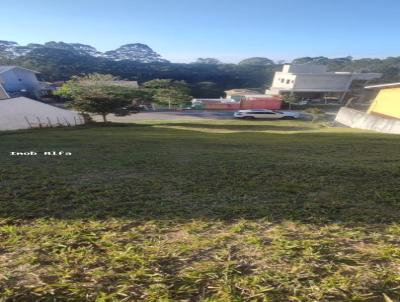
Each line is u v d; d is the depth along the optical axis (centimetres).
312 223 250
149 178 397
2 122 2089
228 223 249
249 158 603
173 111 4462
